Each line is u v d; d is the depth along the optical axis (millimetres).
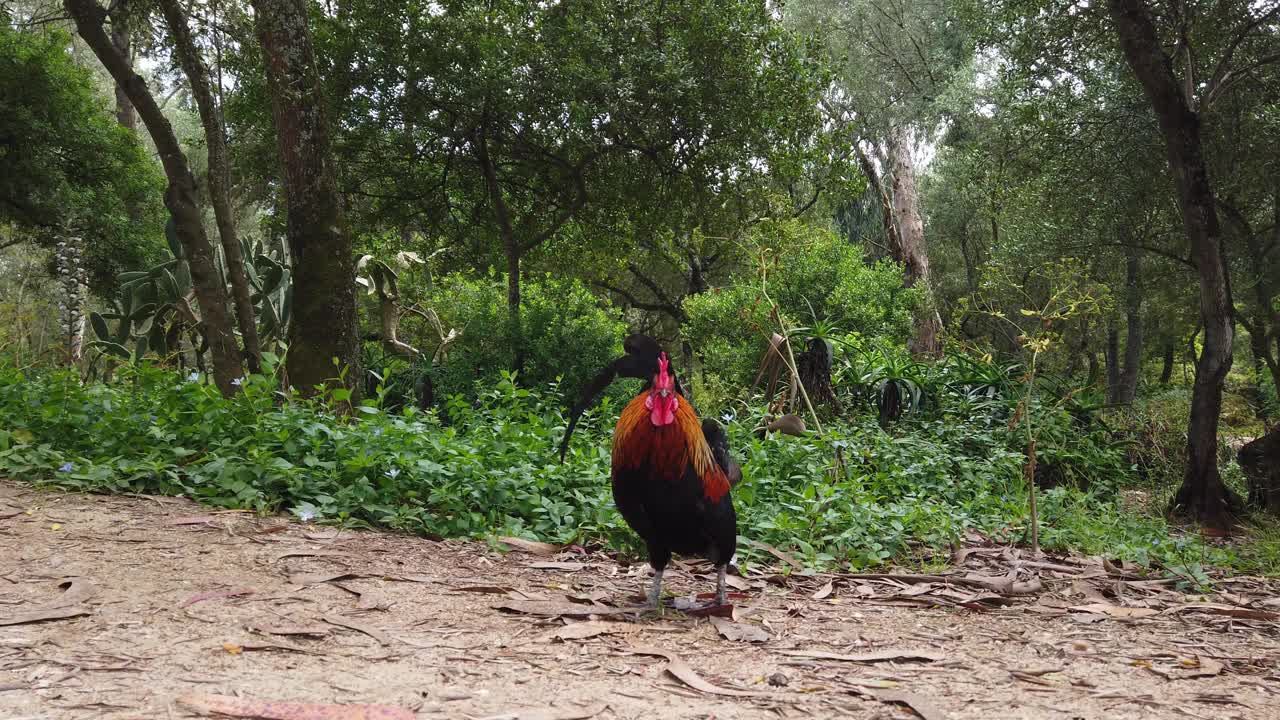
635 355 4262
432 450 6508
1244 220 11609
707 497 4148
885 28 23984
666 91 13906
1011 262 15422
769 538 6203
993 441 10812
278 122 8953
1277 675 3725
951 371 12930
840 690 3242
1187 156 9508
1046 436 11133
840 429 9758
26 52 17453
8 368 7875
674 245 21141
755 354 16328
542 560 5426
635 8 14109
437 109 14305
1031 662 3756
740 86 14164
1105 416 13734
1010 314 23781
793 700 3104
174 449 6004
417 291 18047
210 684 2887
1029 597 5258
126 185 19562
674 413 4074
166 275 11789
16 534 4645
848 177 16328
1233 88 11195
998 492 9398
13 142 17438
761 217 16375
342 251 9023
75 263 17078
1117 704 3213
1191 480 9773
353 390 8984
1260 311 12203
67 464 5730
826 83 15289
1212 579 6469
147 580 4098
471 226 16734
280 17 8906
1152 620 4766
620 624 4035
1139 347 19250
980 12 12492
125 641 3283
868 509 6750
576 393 14281
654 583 4445
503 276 17953
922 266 25844
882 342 17641
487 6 14602
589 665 3406
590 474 6641
